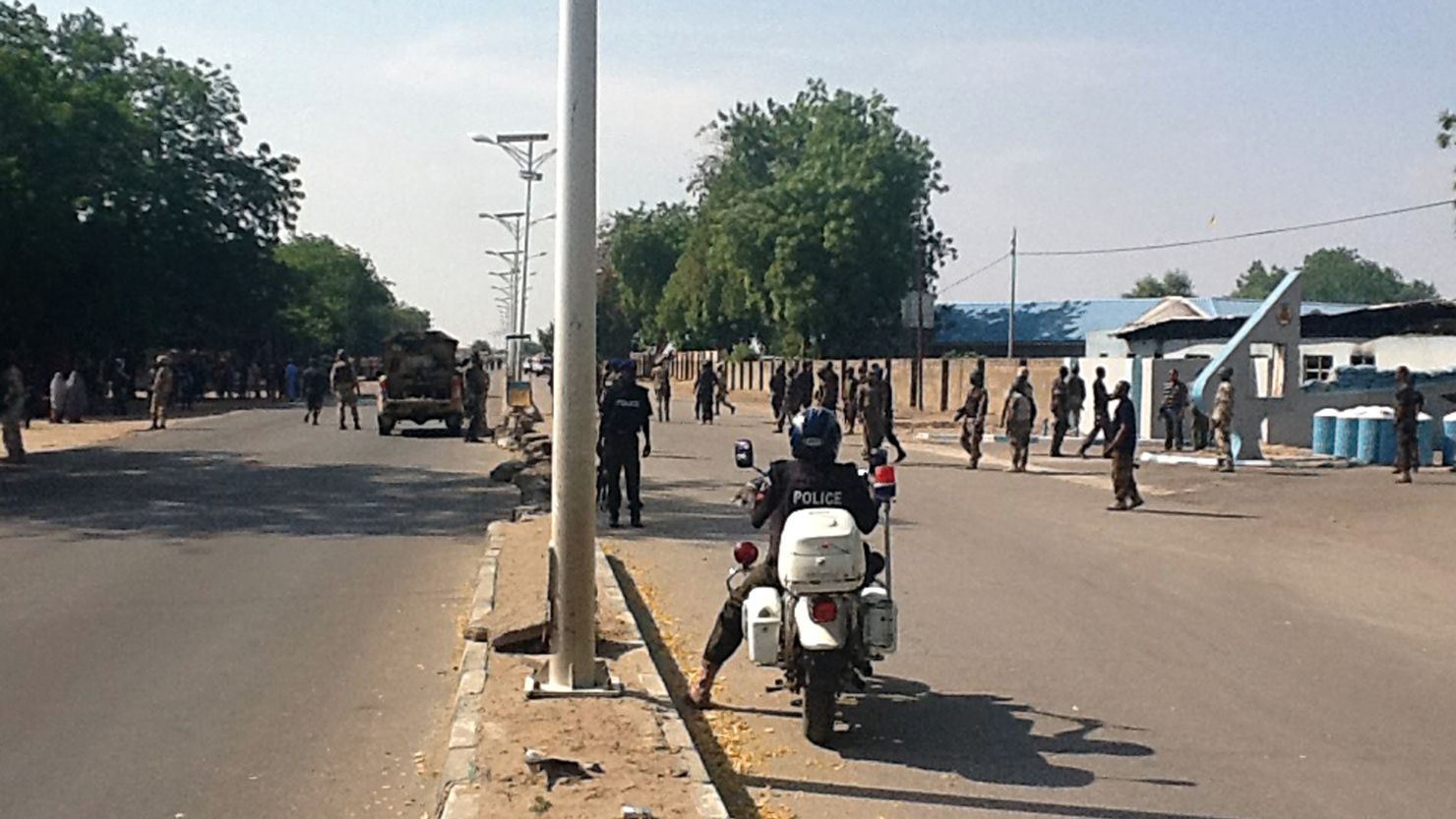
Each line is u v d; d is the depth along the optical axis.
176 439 36.28
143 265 56.78
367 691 8.95
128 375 61.41
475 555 15.04
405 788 7.04
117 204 53.50
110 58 60.44
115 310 54.66
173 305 64.75
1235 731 8.09
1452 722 8.34
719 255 76.94
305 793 6.93
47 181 42.91
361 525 17.75
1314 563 14.91
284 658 9.87
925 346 76.69
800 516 7.76
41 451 31.70
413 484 23.69
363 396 78.50
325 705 8.59
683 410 58.34
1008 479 25.12
